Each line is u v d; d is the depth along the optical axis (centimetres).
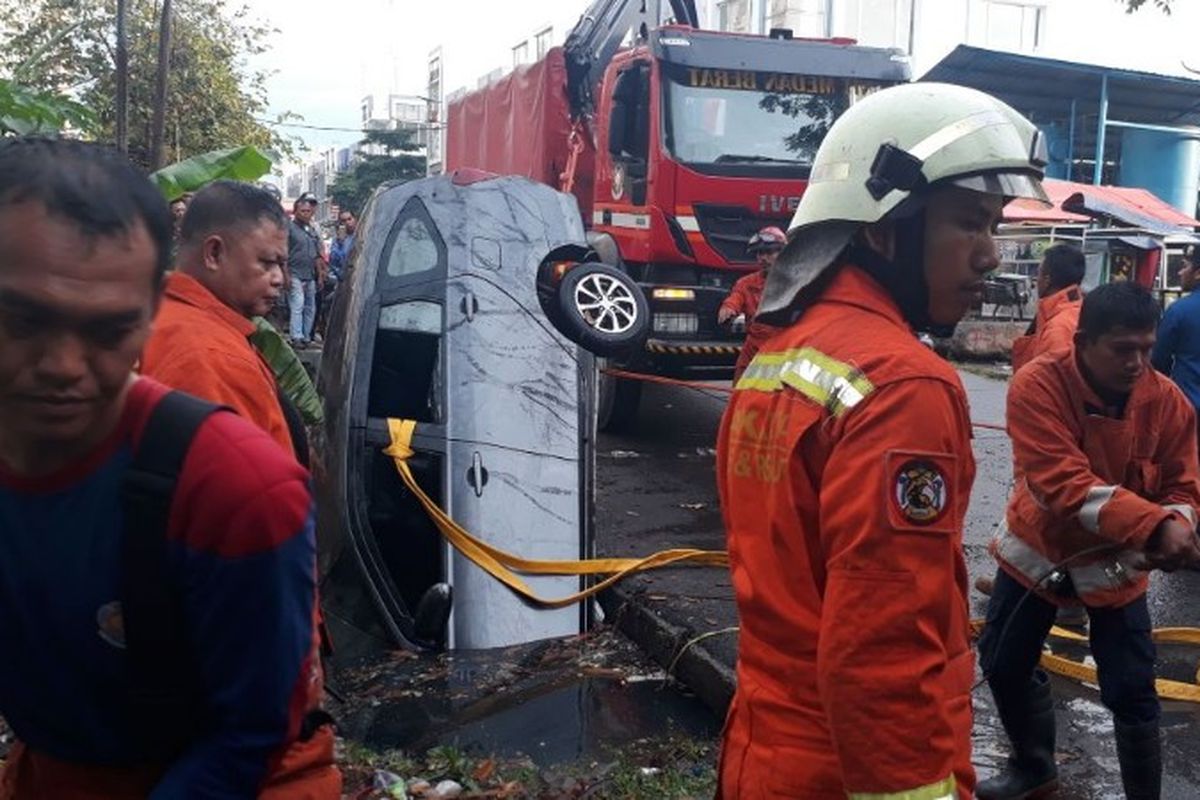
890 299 181
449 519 520
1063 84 2088
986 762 370
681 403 1141
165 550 129
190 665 136
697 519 695
